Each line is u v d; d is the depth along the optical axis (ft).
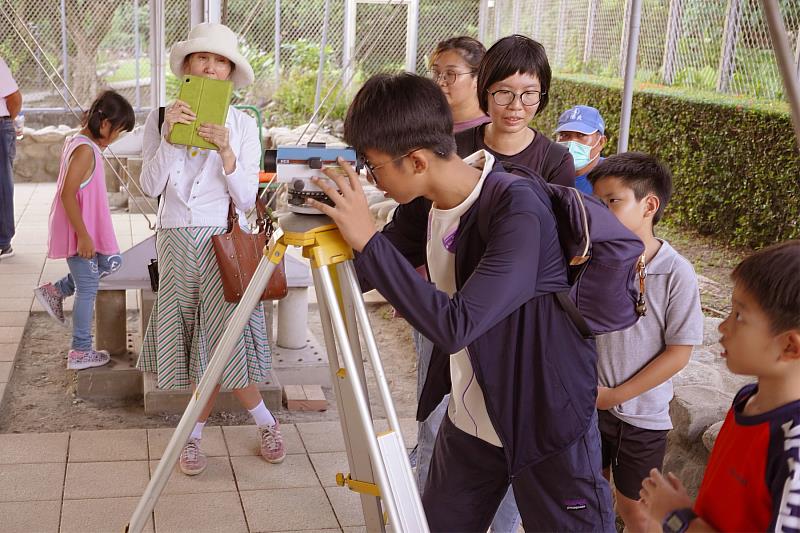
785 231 18.84
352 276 5.82
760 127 19.42
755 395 4.73
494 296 5.22
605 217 5.93
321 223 5.72
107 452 11.03
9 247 20.21
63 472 10.46
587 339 5.96
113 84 37.01
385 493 5.66
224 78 10.39
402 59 39.81
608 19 29.04
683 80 24.32
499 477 6.44
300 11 38.60
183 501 9.93
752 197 19.84
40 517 9.45
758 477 4.38
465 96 10.57
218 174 10.47
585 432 5.94
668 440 9.64
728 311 16.56
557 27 33.27
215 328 10.53
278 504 10.00
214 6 16.97
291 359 14.07
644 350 7.48
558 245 5.75
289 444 11.53
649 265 7.40
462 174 5.67
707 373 10.61
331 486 10.48
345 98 37.58
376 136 5.39
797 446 4.22
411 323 5.27
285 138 29.27
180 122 9.77
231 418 12.65
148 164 10.39
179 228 10.42
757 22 20.97
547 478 6.01
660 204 7.38
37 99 36.09
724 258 20.13
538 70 8.68
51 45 35.88
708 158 21.33
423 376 9.53
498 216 5.53
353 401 6.25
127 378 13.23
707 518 4.73
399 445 5.78
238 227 10.30
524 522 6.29
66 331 15.99
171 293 10.63
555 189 5.85
